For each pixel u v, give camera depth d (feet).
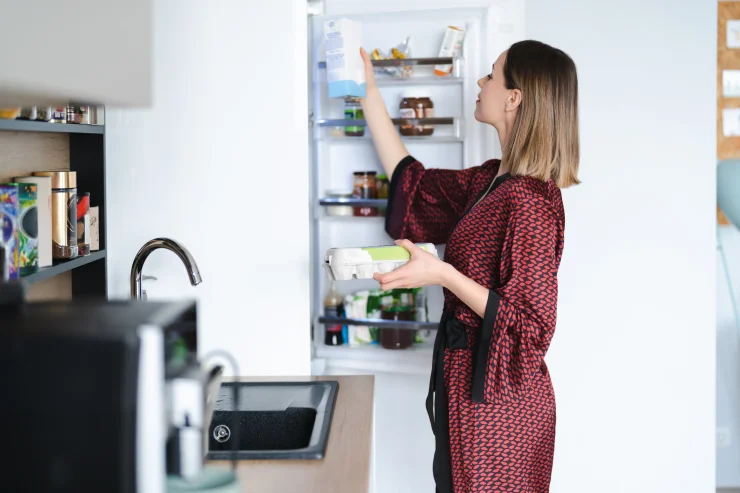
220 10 6.48
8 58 1.91
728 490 11.06
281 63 6.49
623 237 8.68
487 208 6.13
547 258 5.78
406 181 7.47
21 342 2.10
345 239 8.56
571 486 8.94
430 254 5.82
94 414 2.11
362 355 8.31
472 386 5.89
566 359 8.84
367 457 3.99
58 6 2.01
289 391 5.40
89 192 6.34
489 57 7.93
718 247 11.02
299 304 6.64
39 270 4.84
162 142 6.59
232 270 6.66
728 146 10.92
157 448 2.15
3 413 2.12
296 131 6.53
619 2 8.47
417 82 8.13
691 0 8.42
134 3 2.23
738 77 10.82
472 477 5.98
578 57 8.57
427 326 8.05
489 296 5.69
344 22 7.13
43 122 4.90
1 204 4.32
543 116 6.19
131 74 2.25
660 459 8.80
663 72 8.51
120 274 6.66
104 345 2.09
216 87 6.54
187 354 2.65
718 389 11.09
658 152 8.59
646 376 8.75
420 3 8.05
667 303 8.69
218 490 2.84
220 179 6.60
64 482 2.13
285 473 3.75
